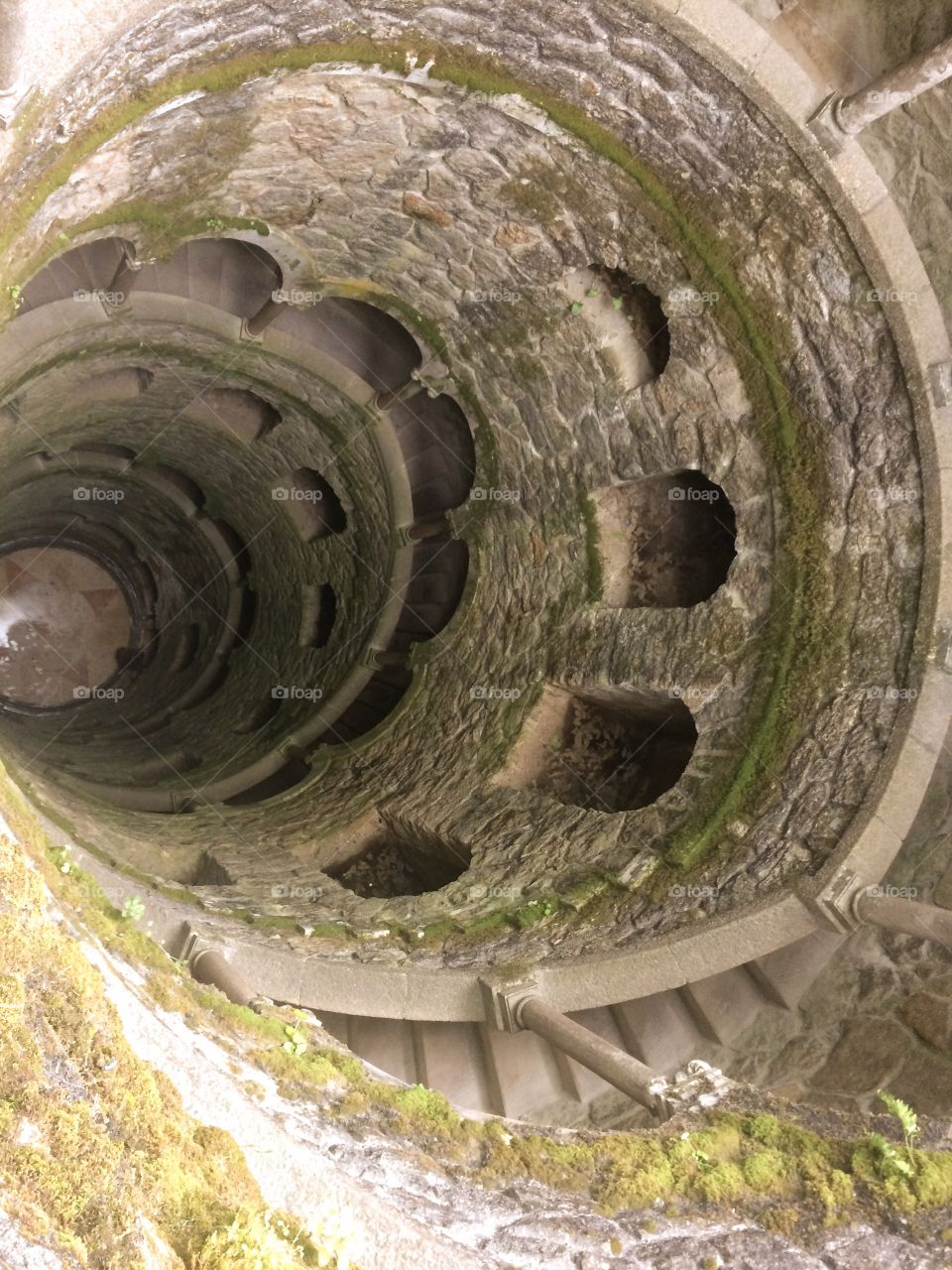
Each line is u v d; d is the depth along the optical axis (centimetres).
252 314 758
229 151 547
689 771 635
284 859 748
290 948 575
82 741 1177
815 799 579
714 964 581
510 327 695
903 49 487
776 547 603
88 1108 262
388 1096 367
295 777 948
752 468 607
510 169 581
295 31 475
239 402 925
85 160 464
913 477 542
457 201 616
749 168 525
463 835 725
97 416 909
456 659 830
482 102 538
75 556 1415
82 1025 281
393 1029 593
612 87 521
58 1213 237
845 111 486
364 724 933
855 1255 347
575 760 750
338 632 992
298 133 554
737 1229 350
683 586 699
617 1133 395
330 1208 290
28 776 676
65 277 671
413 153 583
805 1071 572
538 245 625
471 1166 349
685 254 573
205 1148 284
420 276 695
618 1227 339
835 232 518
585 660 710
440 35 503
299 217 646
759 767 603
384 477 848
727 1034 607
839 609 578
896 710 557
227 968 520
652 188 558
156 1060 298
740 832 601
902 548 554
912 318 518
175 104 478
